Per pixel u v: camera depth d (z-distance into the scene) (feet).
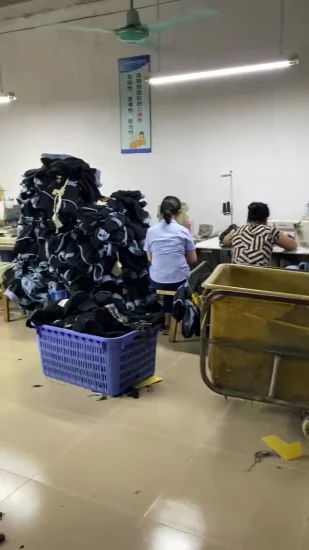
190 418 9.30
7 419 9.34
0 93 18.74
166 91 17.02
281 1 14.76
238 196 16.71
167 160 17.53
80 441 8.54
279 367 8.31
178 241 13.48
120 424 9.11
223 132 16.46
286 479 7.43
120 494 7.13
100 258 12.19
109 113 18.13
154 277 13.71
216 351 8.57
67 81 18.62
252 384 8.59
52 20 18.31
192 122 16.85
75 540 6.25
